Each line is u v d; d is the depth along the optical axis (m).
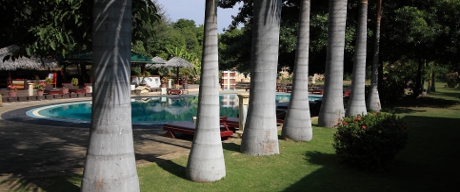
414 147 8.30
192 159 5.70
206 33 5.57
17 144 8.66
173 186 5.41
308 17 8.80
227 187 5.44
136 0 4.86
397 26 15.10
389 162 6.37
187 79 37.97
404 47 16.62
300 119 8.84
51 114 15.56
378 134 6.25
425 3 15.04
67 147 8.38
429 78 25.98
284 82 38.50
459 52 14.54
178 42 42.59
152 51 38.19
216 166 5.71
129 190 4.20
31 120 12.85
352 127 6.55
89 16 4.69
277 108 14.10
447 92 29.17
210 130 5.68
